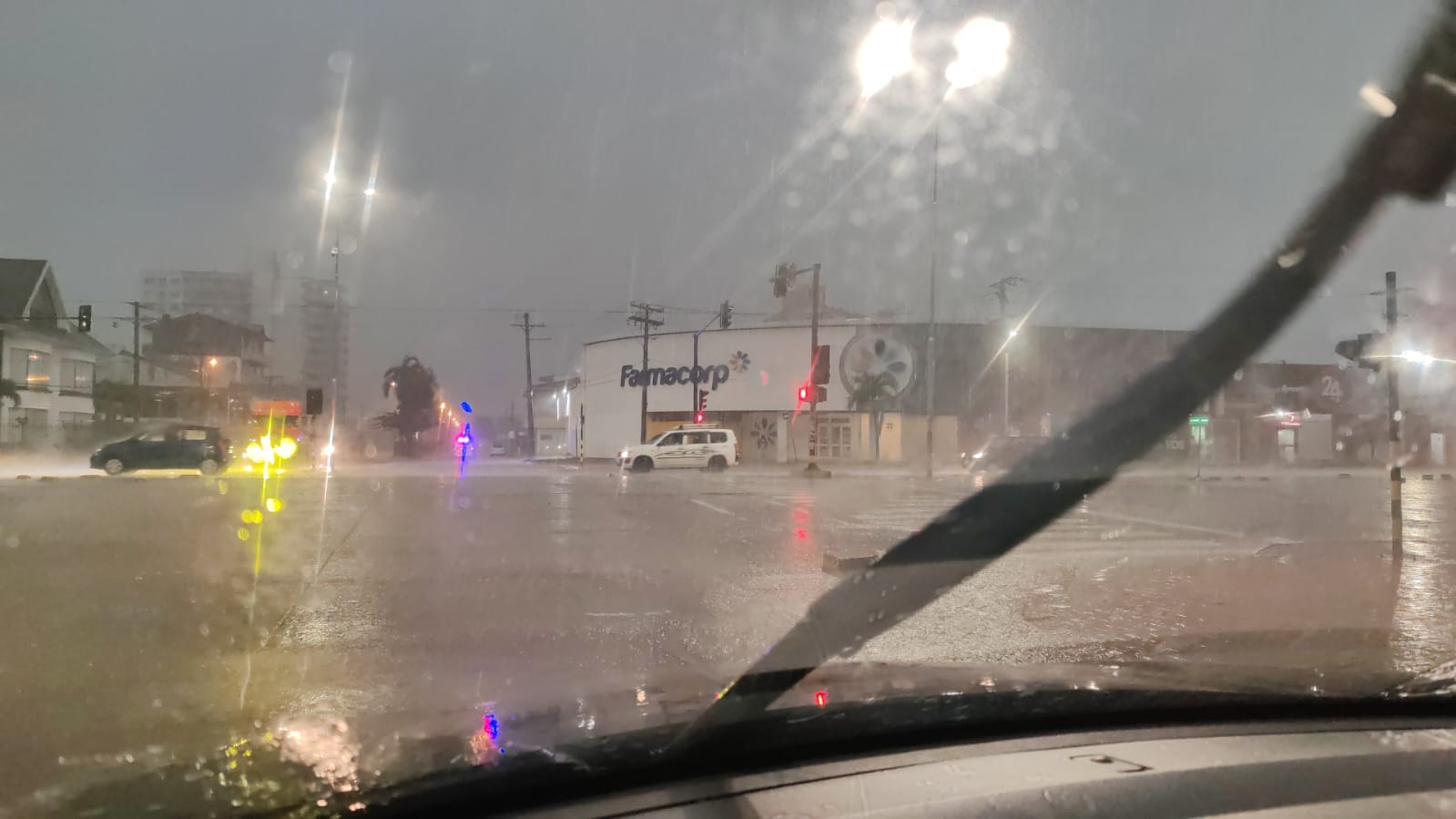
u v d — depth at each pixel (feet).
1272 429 159.53
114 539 42.47
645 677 16.58
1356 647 22.86
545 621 26.16
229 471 108.06
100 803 10.12
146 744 14.84
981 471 117.29
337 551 39.50
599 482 91.50
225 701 18.12
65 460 127.54
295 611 27.35
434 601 29.04
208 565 35.53
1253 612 28.32
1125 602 29.71
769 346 170.50
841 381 163.53
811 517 56.59
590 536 45.85
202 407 177.88
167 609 27.45
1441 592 32.14
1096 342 154.10
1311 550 42.93
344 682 19.65
